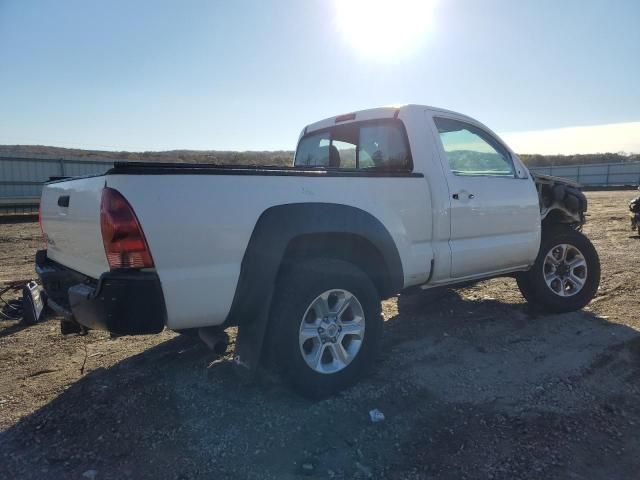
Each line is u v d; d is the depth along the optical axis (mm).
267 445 3033
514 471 2807
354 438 3107
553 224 5703
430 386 3754
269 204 3359
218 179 3191
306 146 5766
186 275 3066
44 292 4113
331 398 3559
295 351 3393
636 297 5945
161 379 3906
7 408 3541
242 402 3518
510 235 4984
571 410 3428
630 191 38125
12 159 21625
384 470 2818
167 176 3033
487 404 3504
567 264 5551
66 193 3650
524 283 5598
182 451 2986
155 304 2975
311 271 3451
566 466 2854
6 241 12422
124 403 3537
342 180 3748
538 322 5125
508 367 4082
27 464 2900
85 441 3111
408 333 4879
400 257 4039
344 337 3695
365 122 4840
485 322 5141
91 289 3133
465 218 4547
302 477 2760
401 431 3184
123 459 2932
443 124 4672
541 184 5520
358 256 3969
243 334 3428
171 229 3016
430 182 4320
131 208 2924
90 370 4168
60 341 4922
